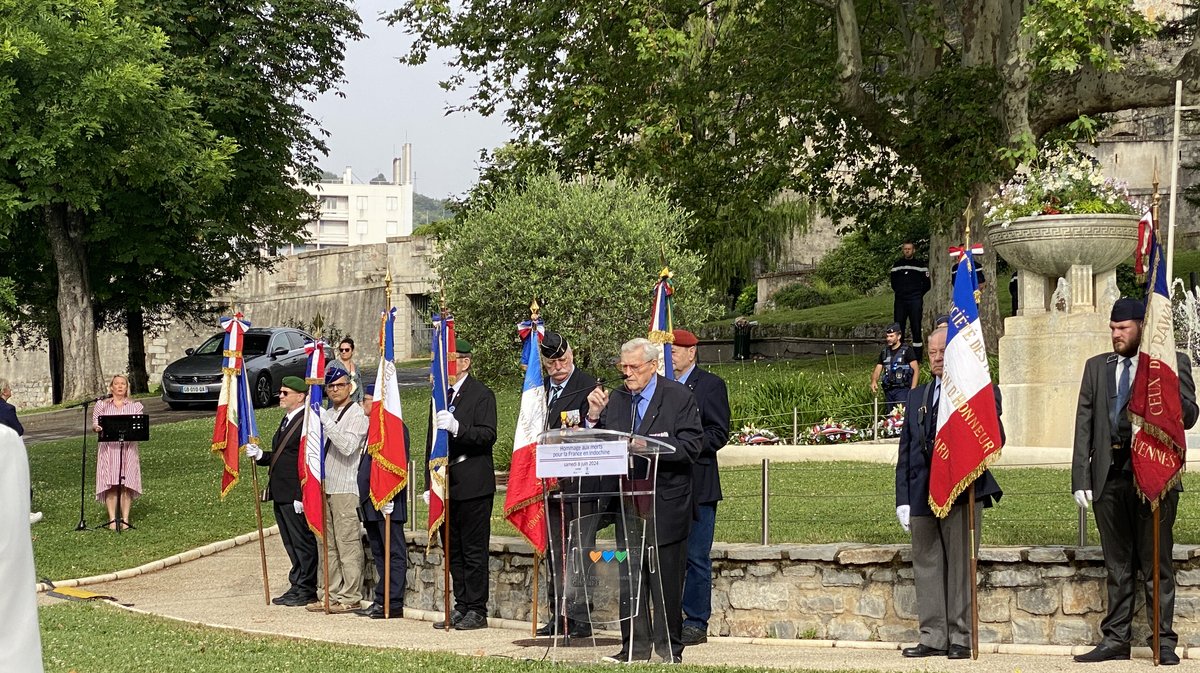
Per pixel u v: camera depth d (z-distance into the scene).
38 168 21.06
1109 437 8.08
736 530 11.07
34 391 59.41
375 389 10.80
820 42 25.92
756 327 38.06
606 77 25.00
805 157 27.17
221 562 14.55
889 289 45.19
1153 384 7.79
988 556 8.98
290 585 12.65
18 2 19.59
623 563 8.09
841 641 9.21
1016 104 22.92
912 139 24.84
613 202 23.62
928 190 25.06
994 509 11.40
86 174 22.53
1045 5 19.80
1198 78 22.62
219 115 33.03
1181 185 43.66
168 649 8.55
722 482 14.33
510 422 22.02
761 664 7.98
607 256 22.80
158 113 23.16
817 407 18.08
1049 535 10.01
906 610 9.23
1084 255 15.16
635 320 22.61
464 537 10.10
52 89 20.22
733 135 29.11
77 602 11.59
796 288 46.97
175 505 17.52
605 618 8.15
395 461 10.70
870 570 9.34
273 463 11.96
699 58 27.31
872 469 14.50
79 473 20.41
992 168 23.11
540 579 10.52
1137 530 8.09
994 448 8.19
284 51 34.62
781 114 25.62
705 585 9.27
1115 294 15.54
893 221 27.30
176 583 13.32
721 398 9.20
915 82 24.59
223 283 41.31
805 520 11.45
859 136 26.89
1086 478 8.15
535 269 22.72
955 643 8.38
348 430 11.34
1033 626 8.90
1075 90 23.56
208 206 33.66
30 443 24.86
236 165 34.12
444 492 9.97
